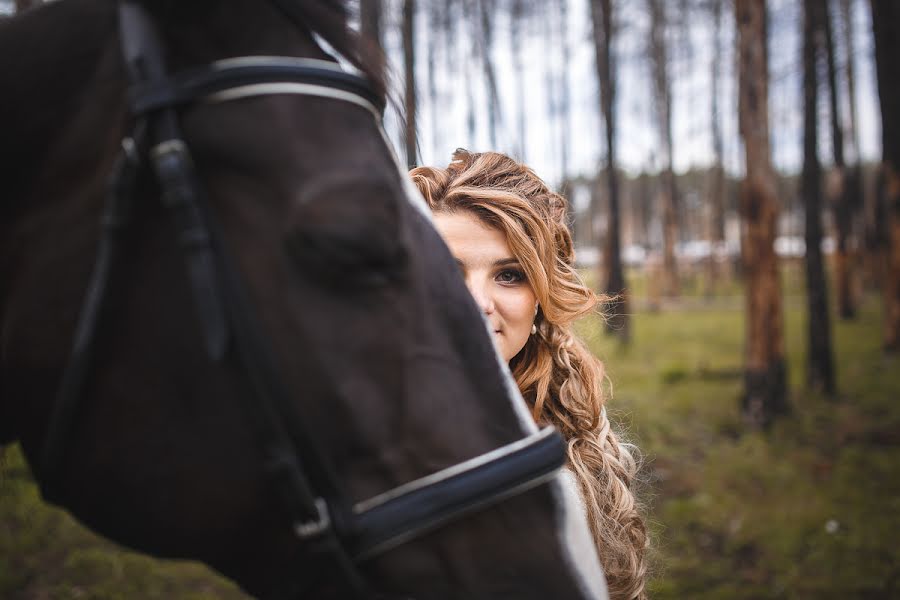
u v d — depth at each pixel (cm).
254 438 68
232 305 67
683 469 541
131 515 71
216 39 73
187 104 69
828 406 731
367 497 68
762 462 559
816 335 786
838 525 438
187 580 351
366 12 347
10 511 386
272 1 78
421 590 68
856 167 1848
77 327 69
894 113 958
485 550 70
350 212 66
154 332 69
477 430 73
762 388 667
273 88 71
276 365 67
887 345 995
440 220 123
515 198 123
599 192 3456
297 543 71
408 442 70
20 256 75
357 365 69
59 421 68
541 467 73
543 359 136
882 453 574
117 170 67
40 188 75
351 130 73
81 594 327
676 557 396
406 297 73
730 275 2619
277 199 68
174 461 70
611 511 130
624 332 1093
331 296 69
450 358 74
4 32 79
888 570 378
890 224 988
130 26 70
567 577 72
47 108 76
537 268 122
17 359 72
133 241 69
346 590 67
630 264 3612
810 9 808
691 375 879
